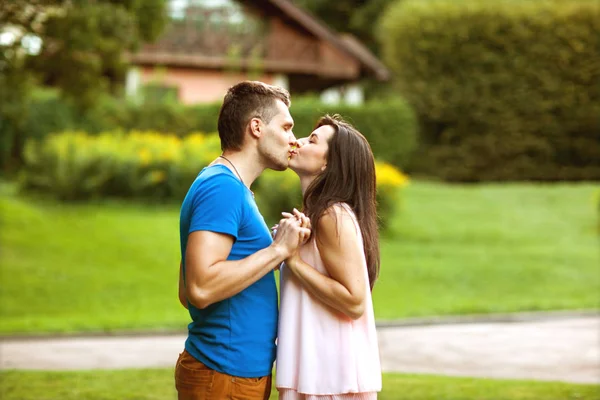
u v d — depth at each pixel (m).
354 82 30.34
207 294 3.04
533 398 6.23
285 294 3.31
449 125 24.20
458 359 8.72
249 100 3.24
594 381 7.52
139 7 13.30
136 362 8.41
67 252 14.59
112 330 10.42
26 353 8.95
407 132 23.62
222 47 27.88
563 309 12.11
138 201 18.88
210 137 20.77
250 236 3.18
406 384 6.84
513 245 16.41
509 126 23.66
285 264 3.33
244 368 3.16
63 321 10.84
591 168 23.83
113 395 6.22
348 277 3.19
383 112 23.42
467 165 23.83
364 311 3.23
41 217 16.45
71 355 8.84
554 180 23.94
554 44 23.39
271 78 28.67
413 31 24.02
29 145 19.17
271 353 3.26
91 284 13.12
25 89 13.73
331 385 3.22
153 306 12.13
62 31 11.85
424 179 24.12
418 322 11.19
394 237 16.66
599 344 9.54
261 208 16.30
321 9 40.22
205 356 3.17
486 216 18.66
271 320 3.26
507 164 23.88
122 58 13.40
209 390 3.16
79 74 13.09
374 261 3.36
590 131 23.78
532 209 19.39
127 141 20.03
